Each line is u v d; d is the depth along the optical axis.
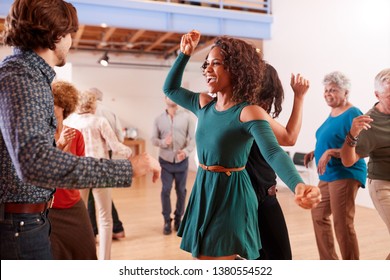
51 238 1.84
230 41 1.21
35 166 0.85
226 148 1.18
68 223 1.89
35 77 0.99
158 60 9.43
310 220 3.92
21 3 1.02
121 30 7.04
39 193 1.08
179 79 1.51
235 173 1.23
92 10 5.23
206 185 1.25
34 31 1.01
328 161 2.22
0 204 1.02
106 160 0.97
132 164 1.00
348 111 2.30
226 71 1.19
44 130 0.94
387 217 2.00
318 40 5.40
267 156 1.02
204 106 1.35
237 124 1.15
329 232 2.38
